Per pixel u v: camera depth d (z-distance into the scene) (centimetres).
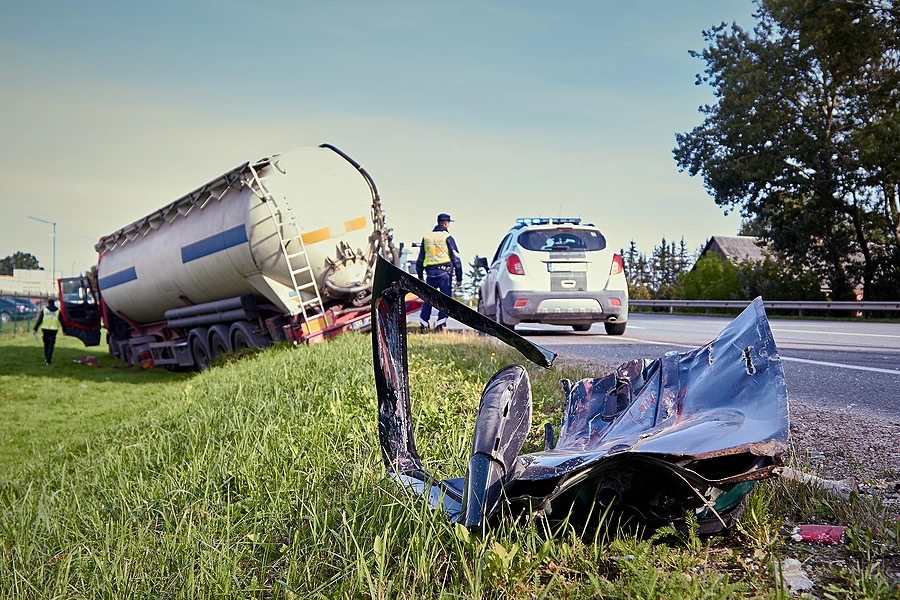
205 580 290
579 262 1291
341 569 278
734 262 3975
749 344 291
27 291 6900
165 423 762
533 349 256
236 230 1249
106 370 2148
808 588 236
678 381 322
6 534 478
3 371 2177
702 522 270
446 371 768
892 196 3017
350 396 624
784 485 331
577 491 262
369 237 1298
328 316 1262
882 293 3073
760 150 3130
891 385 663
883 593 221
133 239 1767
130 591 305
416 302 1361
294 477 410
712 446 231
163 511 420
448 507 281
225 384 918
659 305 3491
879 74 2933
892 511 306
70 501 542
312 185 1259
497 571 245
